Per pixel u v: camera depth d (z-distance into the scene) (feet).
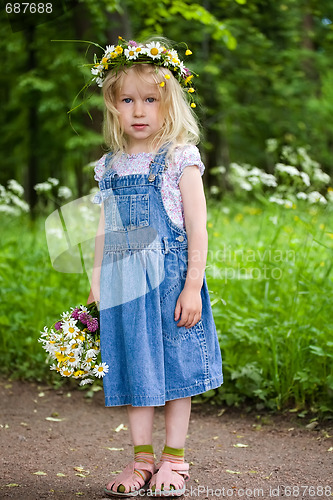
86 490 7.93
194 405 11.91
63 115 41.60
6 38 39.52
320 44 48.11
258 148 52.60
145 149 8.07
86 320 7.93
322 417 10.80
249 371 11.77
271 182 15.11
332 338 11.65
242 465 8.93
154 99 7.95
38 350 14.10
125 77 7.90
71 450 9.62
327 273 12.73
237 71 44.55
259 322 12.17
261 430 10.56
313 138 47.44
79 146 35.40
